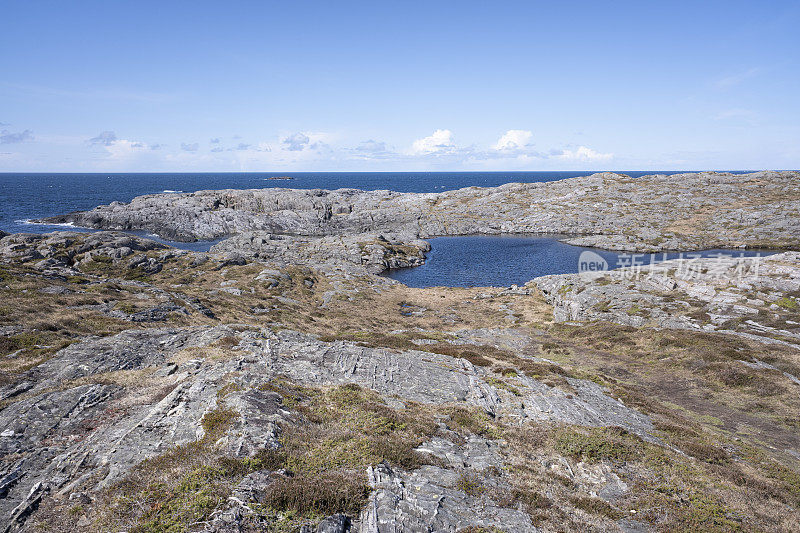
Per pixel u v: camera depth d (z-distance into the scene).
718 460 17.92
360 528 10.21
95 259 66.56
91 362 22.77
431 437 16.78
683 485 14.95
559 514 12.45
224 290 57.09
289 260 90.81
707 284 47.81
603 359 35.72
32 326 27.84
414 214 157.25
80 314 32.59
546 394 24.42
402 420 17.61
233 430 14.07
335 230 149.12
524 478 14.56
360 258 97.12
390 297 66.75
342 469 12.67
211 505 10.20
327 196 184.75
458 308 60.72
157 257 72.38
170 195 170.75
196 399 17.81
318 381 22.11
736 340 33.38
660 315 42.81
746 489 15.34
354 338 33.56
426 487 12.51
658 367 32.59
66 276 46.72
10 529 10.20
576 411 22.11
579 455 16.81
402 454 14.18
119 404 18.34
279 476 11.77
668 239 109.50
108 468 12.75
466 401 22.48
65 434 15.64
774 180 147.88
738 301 42.12
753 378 27.38
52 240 69.50
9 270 41.44
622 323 43.78
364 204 175.25
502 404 22.64
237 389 18.41
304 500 10.59
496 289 72.06
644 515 12.80
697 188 152.50
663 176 176.00
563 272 89.31
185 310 41.03
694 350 33.12
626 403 24.78
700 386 28.53
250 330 31.91
